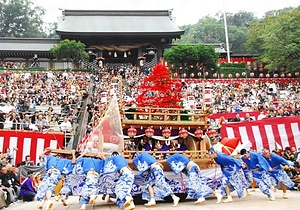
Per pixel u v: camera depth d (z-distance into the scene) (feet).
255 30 220.02
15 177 47.39
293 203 35.14
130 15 242.99
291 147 56.59
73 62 195.83
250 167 38.91
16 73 153.79
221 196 36.40
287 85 168.45
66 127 74.84
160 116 41.45
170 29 227.81
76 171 33.50
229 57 206.80
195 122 41.04
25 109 91.66
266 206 32.94
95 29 224.53
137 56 233.76
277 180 39.37
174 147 41.52
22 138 57.47
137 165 35.19
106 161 33.53
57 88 129.80
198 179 36.14
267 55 189.16
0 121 70.28
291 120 57.16
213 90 139.85
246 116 73.15
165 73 45.21
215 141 44.88
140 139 40.91
